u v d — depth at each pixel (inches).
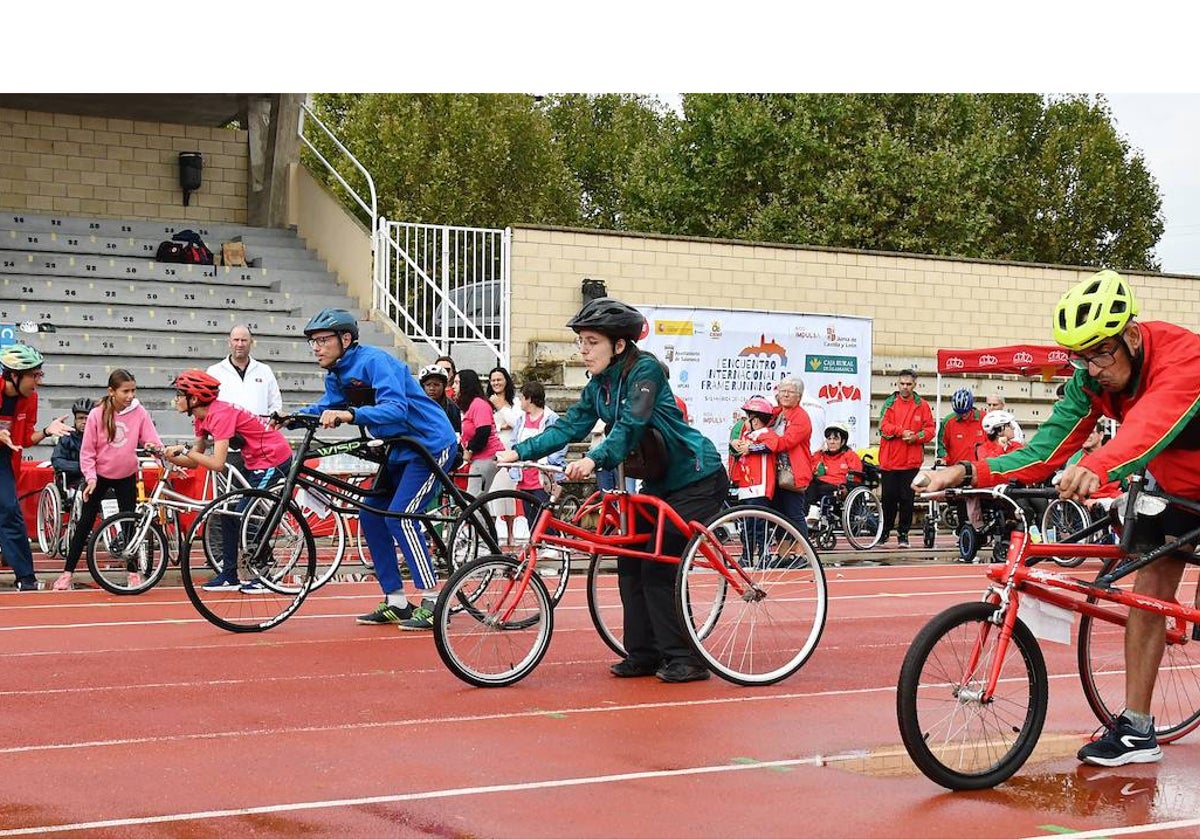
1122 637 266.4
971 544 663.1
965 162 1332.4
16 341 704.4
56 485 588.4
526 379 821.2
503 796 222.1
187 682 323.0
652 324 815.7
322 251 925.2
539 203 1598.2
